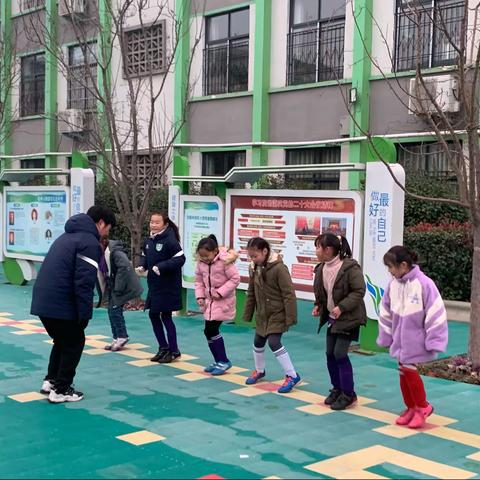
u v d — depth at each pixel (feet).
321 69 37.35
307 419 14.11
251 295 17.10
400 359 13.74
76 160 31.71
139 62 39.93
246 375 17.98
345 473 11.13
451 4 31.14
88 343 22.00
